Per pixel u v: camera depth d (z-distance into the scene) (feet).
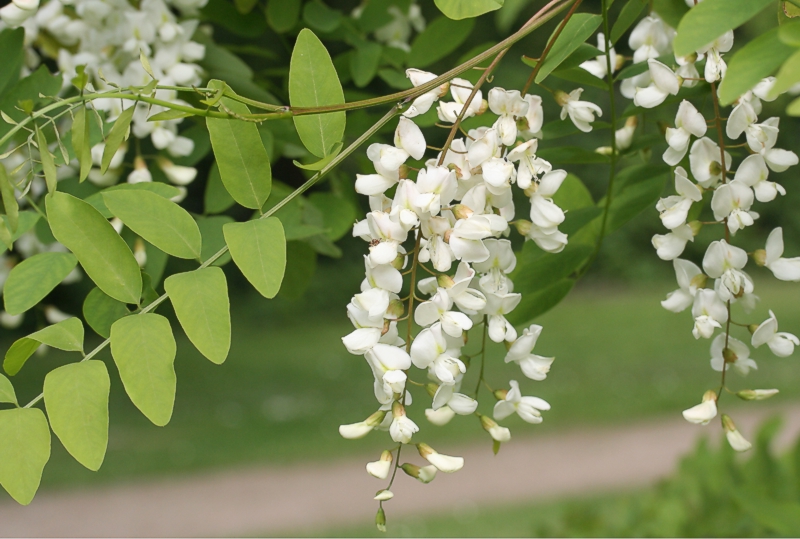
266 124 3.54
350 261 23.17
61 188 3.39
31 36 3.46
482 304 2.84
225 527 9.52
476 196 2.84
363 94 3.70
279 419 13.51
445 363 2.82
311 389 15.17
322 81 2.87
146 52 3.43
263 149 2.86
